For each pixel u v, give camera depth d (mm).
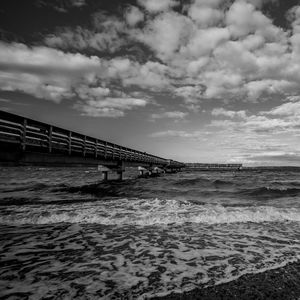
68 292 3553
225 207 11039
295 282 3867
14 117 9016
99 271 4320
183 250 5488
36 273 4219
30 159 10273
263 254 5258
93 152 16688
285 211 10156
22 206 10938
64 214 9062
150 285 3785
